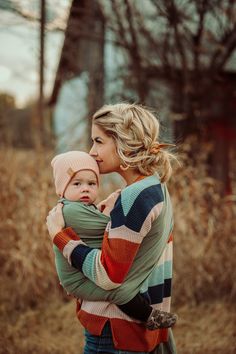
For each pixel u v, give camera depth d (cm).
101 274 178
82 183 194
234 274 456
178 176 473
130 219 180
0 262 477
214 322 420
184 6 613
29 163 527
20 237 474
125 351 186
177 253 462
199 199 476
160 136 252
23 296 459
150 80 671
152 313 186
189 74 648
